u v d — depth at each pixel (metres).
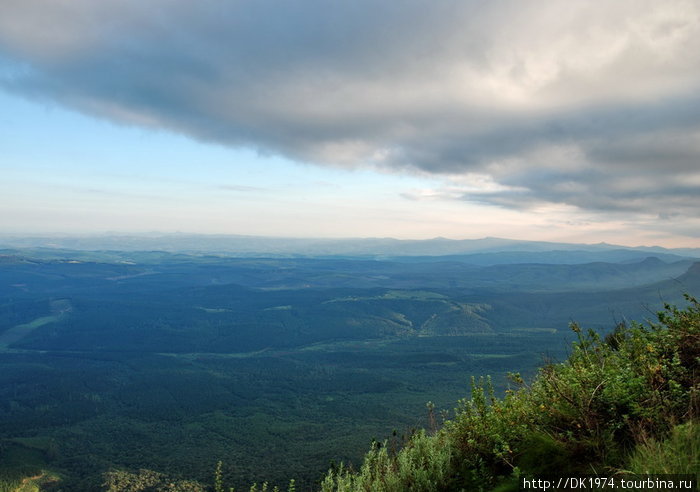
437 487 4.70
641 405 4.13
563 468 3.92
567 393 4.55
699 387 4.09
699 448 3.27
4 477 94.75
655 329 5.15
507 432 4.59
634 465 3.44
